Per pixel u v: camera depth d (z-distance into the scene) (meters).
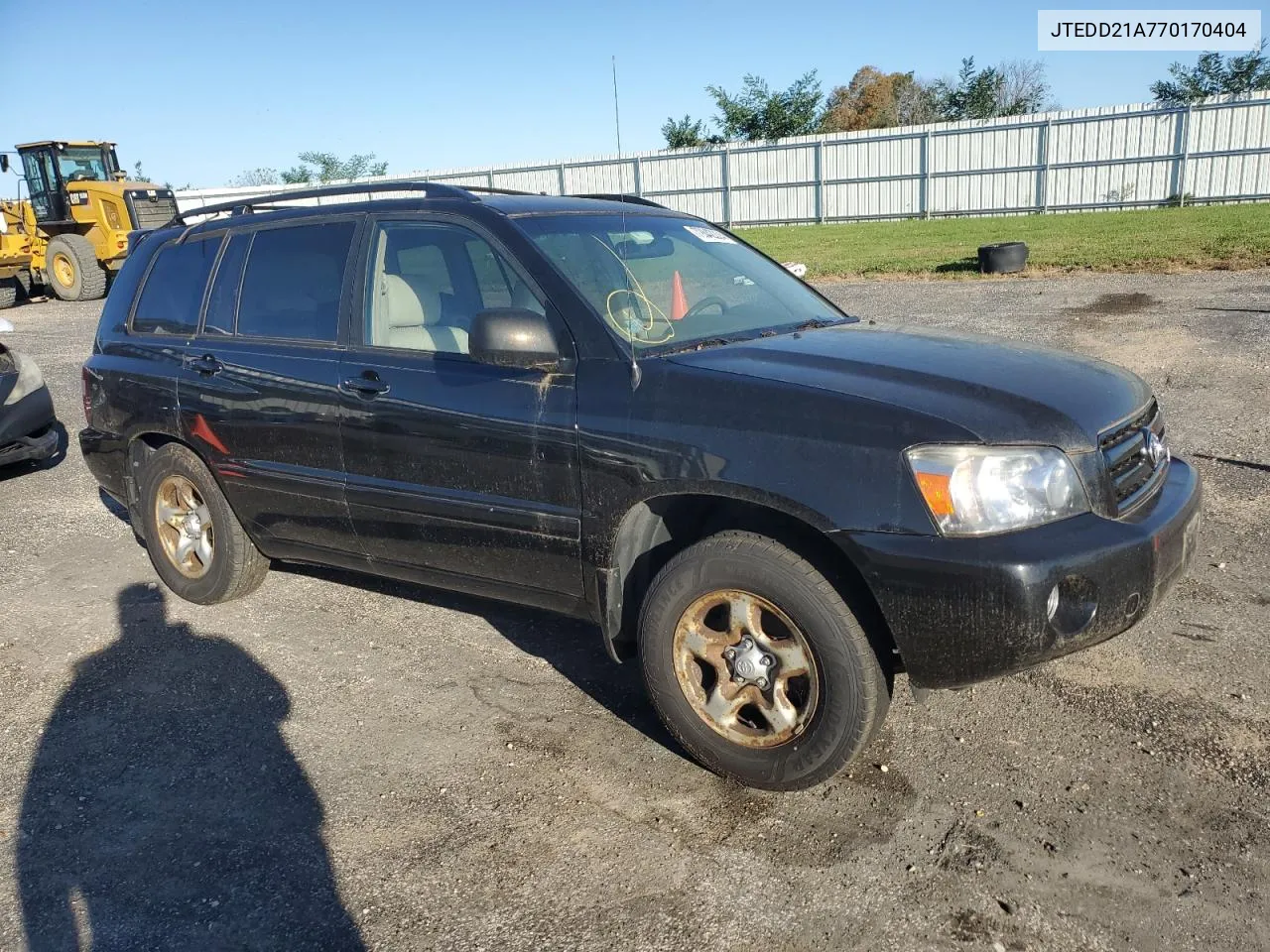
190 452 4.71
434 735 3.60
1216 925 2.49
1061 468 2.75
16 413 6.84
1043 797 3.03
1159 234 19.27
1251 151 25.16
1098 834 2.85
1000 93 42.94
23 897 2.82
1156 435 3.23
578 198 4.28
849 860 2.81
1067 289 13.95
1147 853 2.76
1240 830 2.83
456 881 2.81
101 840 3.07
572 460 3.26
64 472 7.66
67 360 13.21
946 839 2.87
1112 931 2.49
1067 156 27.66
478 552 3.63
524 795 3.20
